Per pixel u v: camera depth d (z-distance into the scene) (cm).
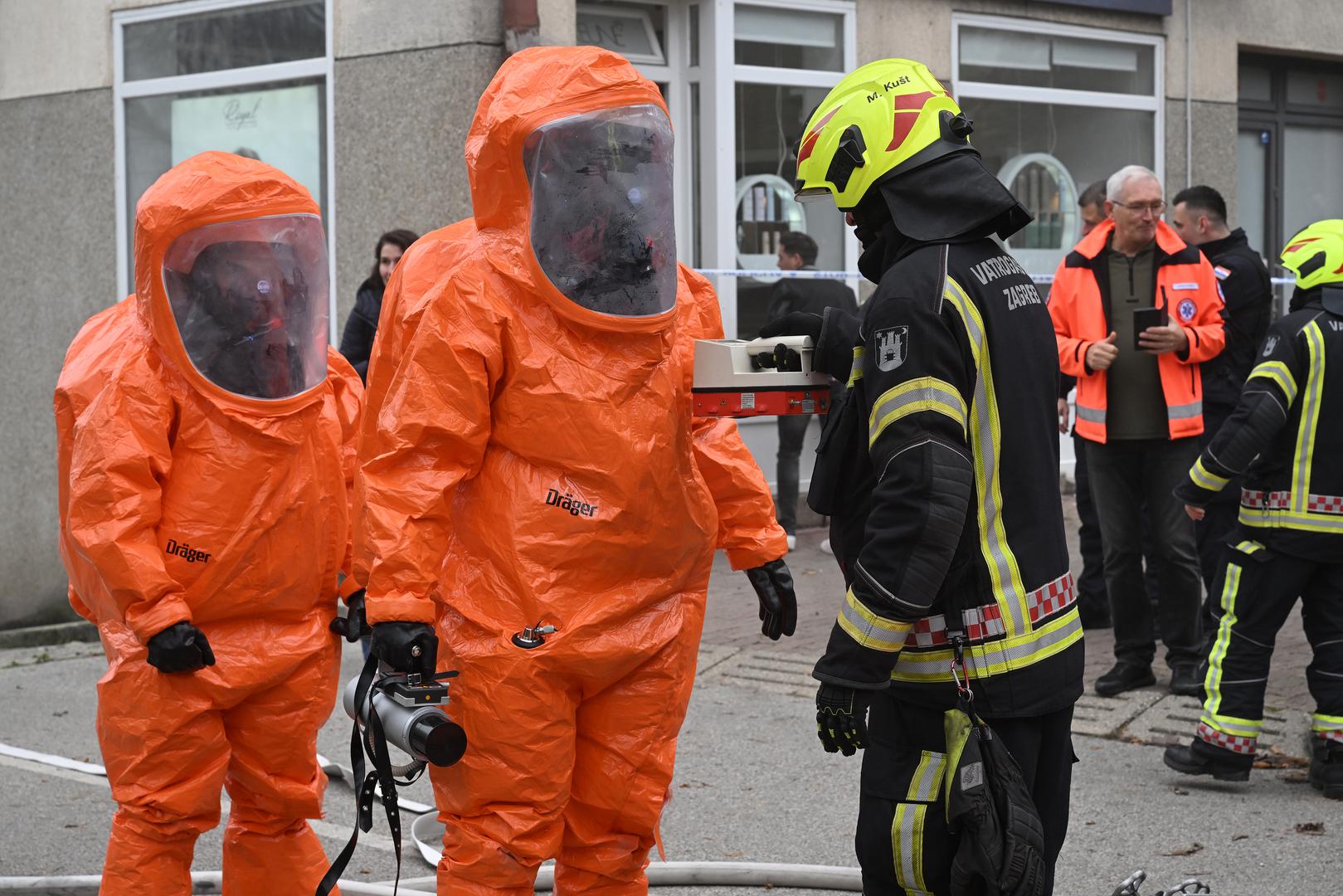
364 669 343
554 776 334
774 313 980
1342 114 1398
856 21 1046
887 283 299
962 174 303
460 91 879
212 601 380
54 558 1041
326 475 397
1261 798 535
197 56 978
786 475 1000
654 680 346
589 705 346
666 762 352
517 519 330
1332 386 520
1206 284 662
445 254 344
